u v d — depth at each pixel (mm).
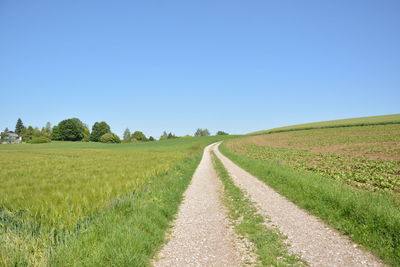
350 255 5215
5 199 8766
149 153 42125
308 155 29984
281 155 31578
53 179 13320
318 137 57469
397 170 16516
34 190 10438
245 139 79312
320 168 18953
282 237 6207
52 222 6328
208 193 12047
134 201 8531
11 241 5016
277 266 4801
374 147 32531
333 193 8820
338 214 7496
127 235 5551
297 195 10102
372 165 19188
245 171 19312
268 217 7895
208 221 7805
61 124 125188
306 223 7266
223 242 6102
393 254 5047
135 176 13844
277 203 9625
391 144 33656
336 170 17297
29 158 34531
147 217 7195
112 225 6203
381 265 4793
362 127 63469
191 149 51188
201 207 9531
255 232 6598
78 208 7020
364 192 9336
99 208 7559
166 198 9898
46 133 146750
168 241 6254
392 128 54031
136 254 4969
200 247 5832
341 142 43531
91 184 11273
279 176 14227
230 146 57906
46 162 26750
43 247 5082
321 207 8227
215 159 31234
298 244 5805
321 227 6918
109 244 5230
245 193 11500
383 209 6750
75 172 16781
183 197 11273
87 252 4867
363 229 6281
